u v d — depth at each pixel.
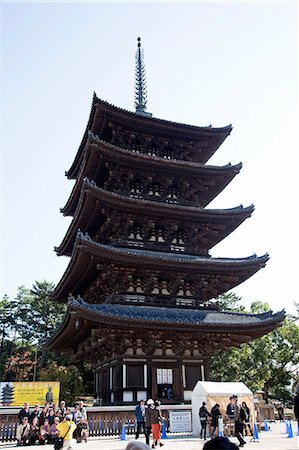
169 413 30.09
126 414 29.69
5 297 96.25
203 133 45.25
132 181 41.91
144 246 38.53
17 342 91.31
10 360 89.56
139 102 49.56
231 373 68.19
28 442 24.94
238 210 40.19
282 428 35.91
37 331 90.00
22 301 94.81
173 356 34.06
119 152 38.66
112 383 33.72
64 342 40.03
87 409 28.70
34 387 37.22
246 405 28.19
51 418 25.89
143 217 38.66
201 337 34.75
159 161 40.22
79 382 70.44
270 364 75.19
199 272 37.19
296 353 75.19
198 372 34.44
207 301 40.31
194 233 40.94
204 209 39.66
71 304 30.16
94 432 28.31
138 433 25.22
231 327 34.16
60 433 19.34
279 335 75.62
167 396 33.00
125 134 43.41
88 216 39.88
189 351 34.94
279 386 80.81
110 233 39.47
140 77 51.62
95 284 39.09
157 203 37.75
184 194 43.44
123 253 33.69
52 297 45.75
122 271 35.28
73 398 68.50
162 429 27.83
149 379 32.72
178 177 42.72
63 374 69.81
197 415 28.94
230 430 27.33
